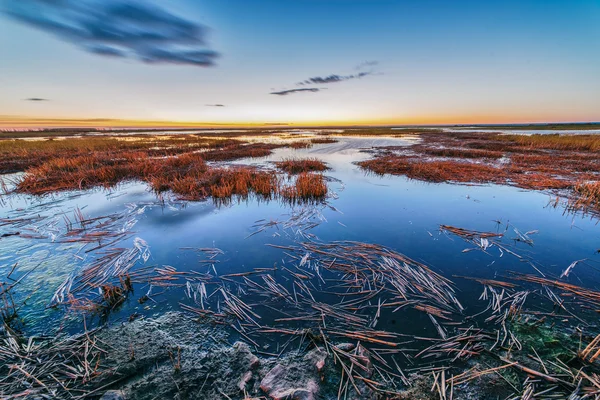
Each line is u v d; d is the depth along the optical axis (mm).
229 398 2756
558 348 3332
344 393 2822
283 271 5496
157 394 2766
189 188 11992
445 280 5039
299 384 2891
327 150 29188
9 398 2701
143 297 4504
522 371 3051
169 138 45219
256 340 3602
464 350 3369
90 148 24719
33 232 7289
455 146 29688
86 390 2805
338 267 5625
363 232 7523
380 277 5215
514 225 7914
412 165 17609
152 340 3527
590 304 4223
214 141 38250
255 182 12734
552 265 5605
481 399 2760
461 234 7262
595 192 10219
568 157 19750
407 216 8812
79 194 11484
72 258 5859
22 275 5133
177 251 6355
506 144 29609
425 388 2881
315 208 9789
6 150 22047
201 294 4633
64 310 4109
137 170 15352
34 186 12195
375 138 47125
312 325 3902
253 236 7293
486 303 4348
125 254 6082
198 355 3299
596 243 6641
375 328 3834
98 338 3539
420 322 3949
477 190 12117
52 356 3229
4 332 3602
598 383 2803
